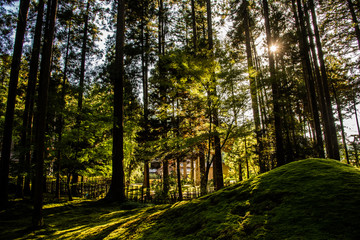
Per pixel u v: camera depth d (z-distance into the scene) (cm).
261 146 1295
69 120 1013
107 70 1537
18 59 880
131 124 1380
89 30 1753
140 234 257
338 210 150
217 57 827
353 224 133
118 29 1214
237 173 1936
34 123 1138
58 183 1152
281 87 1251
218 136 890
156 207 394
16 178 1130
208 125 941
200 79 821
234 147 1582
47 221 657
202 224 216
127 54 1596
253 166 1605
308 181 203
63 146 940
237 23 1659
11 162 848
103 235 316
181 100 1027
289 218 163
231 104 790
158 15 1731
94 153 1073
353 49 1341
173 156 1002
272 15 1562
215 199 262
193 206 274
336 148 1212
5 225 616
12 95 852
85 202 1052
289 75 1438
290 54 1495
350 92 1942
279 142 1092
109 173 1250
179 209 287
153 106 1345
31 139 934
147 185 1548
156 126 1216
